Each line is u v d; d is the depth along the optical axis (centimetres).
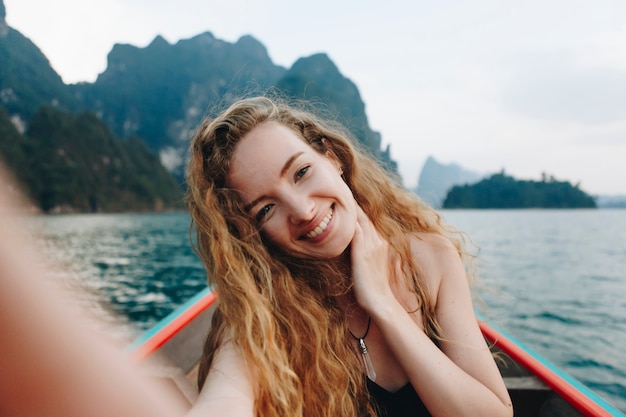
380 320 120
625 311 1217
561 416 171
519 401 181
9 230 24
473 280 189
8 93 14788
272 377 108
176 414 38
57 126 11731
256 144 115
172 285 1980
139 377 36
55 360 28
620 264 2269
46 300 27
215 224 119
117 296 1720
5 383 25
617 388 686
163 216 11425
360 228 127
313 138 140
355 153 157
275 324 121
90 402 30
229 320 113
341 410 123
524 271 2025
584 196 17025
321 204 116
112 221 8662
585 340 929
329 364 125
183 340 242
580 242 3612
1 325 25
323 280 133
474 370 123
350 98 19900
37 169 10656
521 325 1044
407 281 138
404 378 127
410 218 165
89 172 11950
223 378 101
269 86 161
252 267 121
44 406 27
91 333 31
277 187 113
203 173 125
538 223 7238
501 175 17525
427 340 118
